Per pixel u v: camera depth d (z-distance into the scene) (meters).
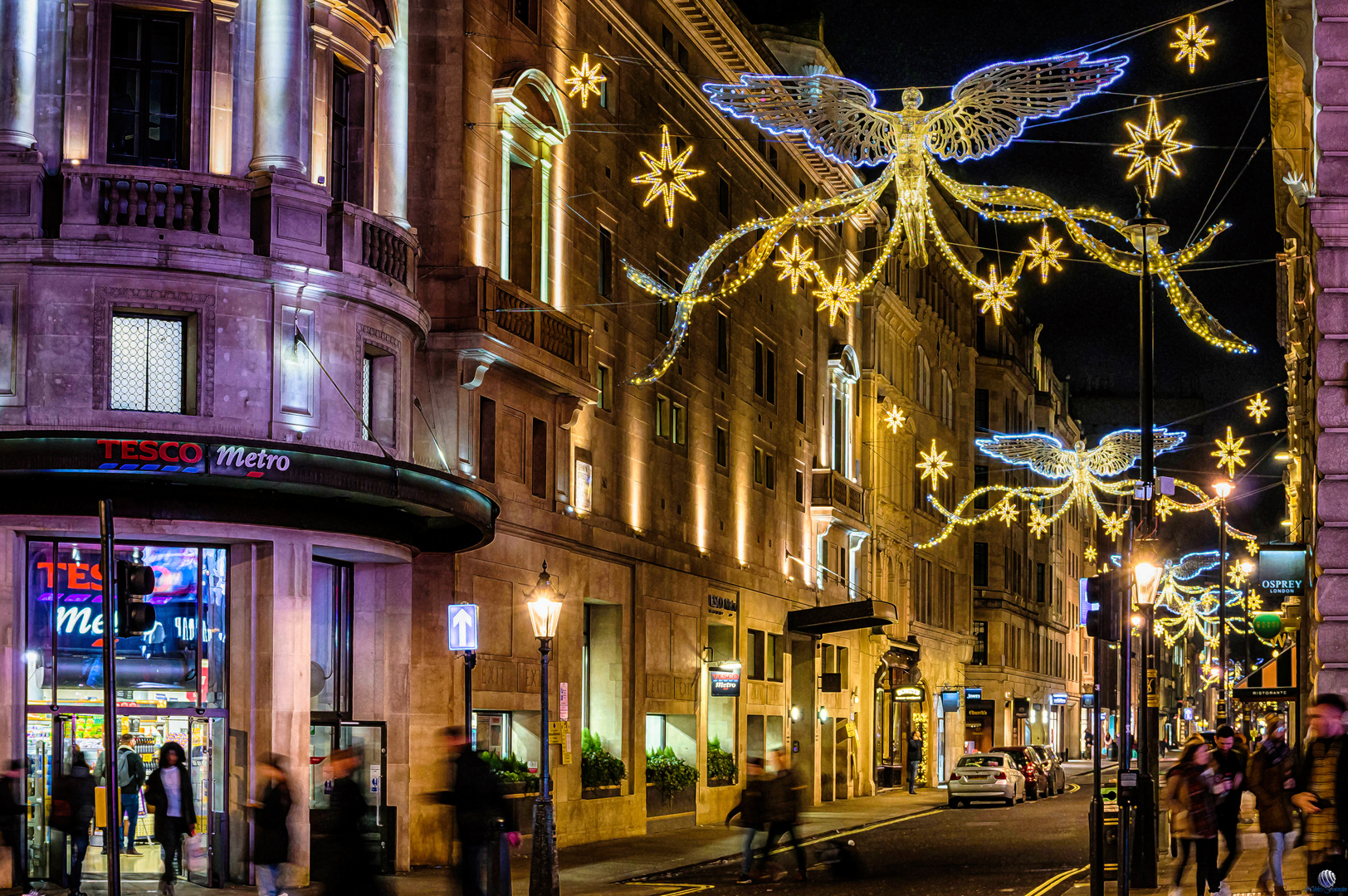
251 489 23.00
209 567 23.84
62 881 22.38
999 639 84.06
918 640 65.81
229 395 22.95
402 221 26.61
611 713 35.28
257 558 23.67
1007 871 26.39
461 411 28.22
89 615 22.97
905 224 19.41
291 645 23.53
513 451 30.55
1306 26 22.67
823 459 52.41
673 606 38.47
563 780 32.06
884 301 60.12
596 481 34.50
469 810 16.53
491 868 18.28
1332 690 18.80
